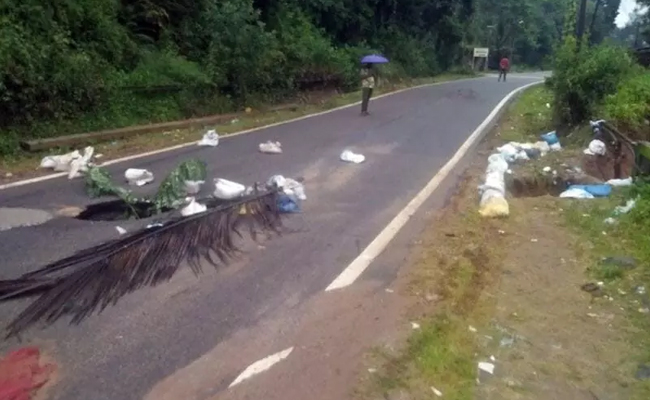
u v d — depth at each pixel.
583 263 6.39
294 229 7.06
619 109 13.98
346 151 11.38
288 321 4.80
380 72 31.31
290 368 4.11
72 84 11.86
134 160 10.35
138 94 14.06
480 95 28.19
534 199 9.04
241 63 17.58
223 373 4.03
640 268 6.21
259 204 7.16
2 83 10.32
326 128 15.39
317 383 3.95
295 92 21.77
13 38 10.90
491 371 4.27
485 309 5.24
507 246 6.84
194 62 16.98
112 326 4.53
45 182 8.59
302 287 5.46
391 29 38.34
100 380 3.89
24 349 4.16
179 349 4.30
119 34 14.48
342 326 4.75
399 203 8.50
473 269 6.07
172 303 4.95
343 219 7.58
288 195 7.84
